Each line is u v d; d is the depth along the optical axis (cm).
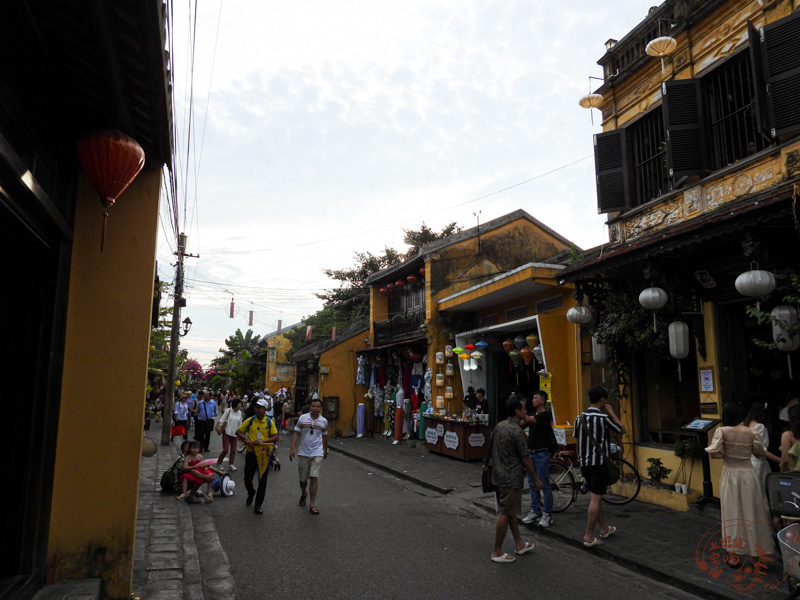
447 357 1581
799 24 655
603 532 656
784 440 565
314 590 508
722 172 762
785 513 489
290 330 3569
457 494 995
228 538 679
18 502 425
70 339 480
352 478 1180
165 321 1891
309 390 2778
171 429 1766
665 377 902
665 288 759
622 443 911
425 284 1686
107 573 467
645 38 938
